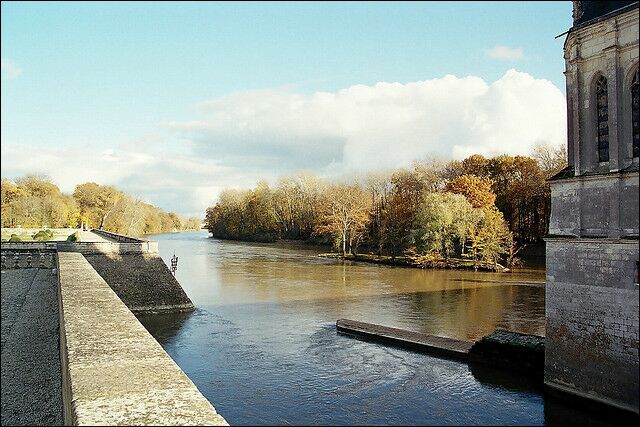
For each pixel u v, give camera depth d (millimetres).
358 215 86000
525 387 22062
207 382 23062
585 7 19594
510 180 86562
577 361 18750
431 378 23250
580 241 18594
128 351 10453
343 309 39406
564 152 79000
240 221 145375
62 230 93688
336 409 19984
